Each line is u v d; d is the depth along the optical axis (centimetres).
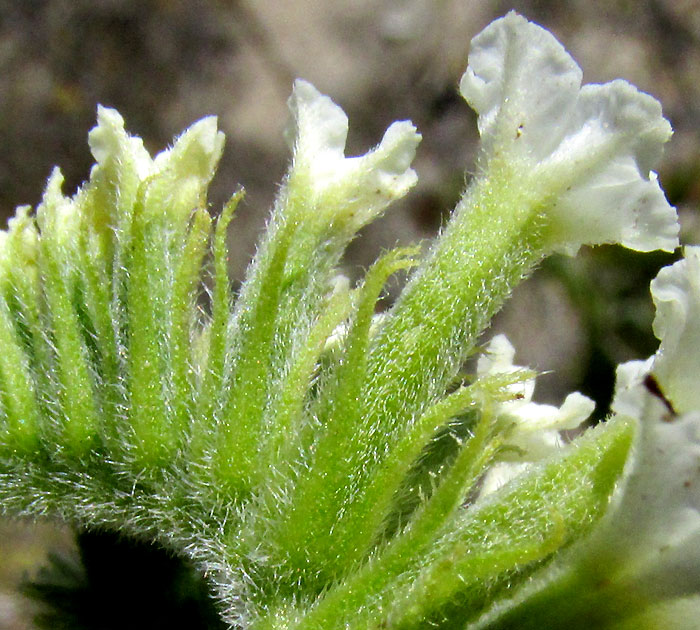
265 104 11
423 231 10
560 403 8
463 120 10
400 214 10
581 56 11
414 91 11
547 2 11
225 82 11
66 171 10
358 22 11
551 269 8
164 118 11
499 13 11
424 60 11
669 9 11
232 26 11
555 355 8
